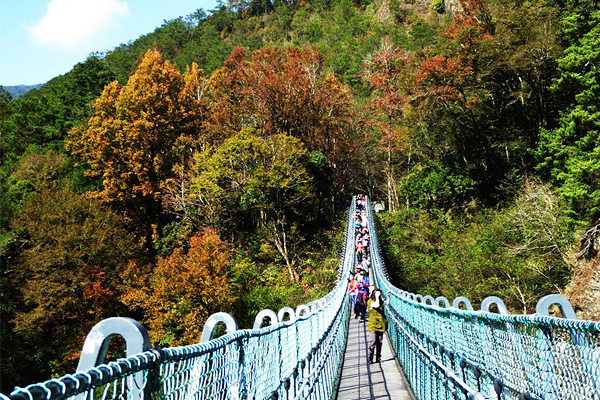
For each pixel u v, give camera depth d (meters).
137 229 52.16
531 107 51.38
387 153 70.75
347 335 21.56
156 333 34.84
